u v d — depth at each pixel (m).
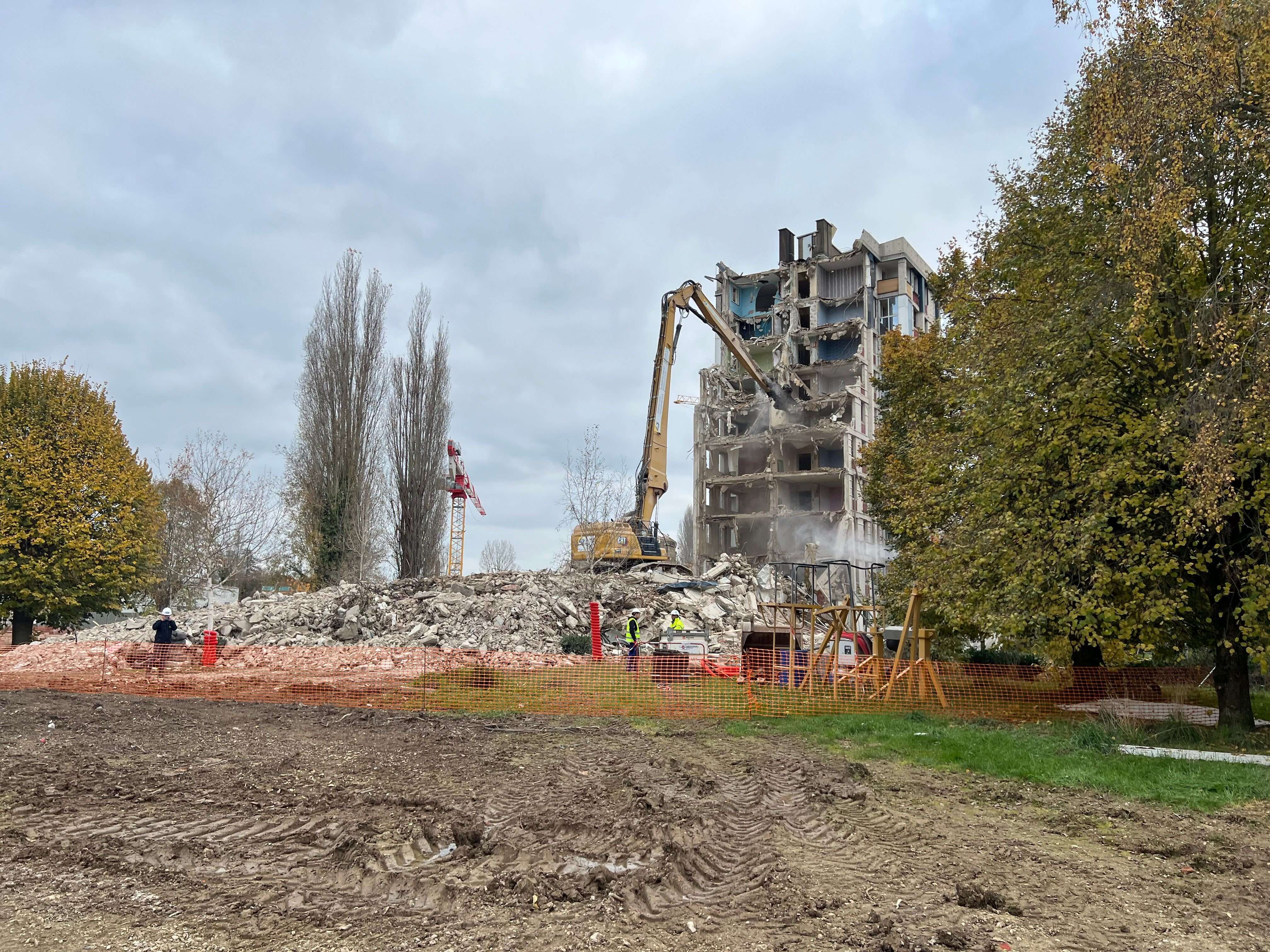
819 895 5.46
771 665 18.14
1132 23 11.06
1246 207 11.68
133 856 6.29
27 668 21.89
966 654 23.16
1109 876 5.92
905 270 62.56
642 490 34.69
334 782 8.94
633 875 5.78
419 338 38.47
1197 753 10.41
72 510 28.61
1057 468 12.80
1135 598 11.62
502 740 12.02
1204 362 11.73
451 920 5.01
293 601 28.52
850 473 57.81
